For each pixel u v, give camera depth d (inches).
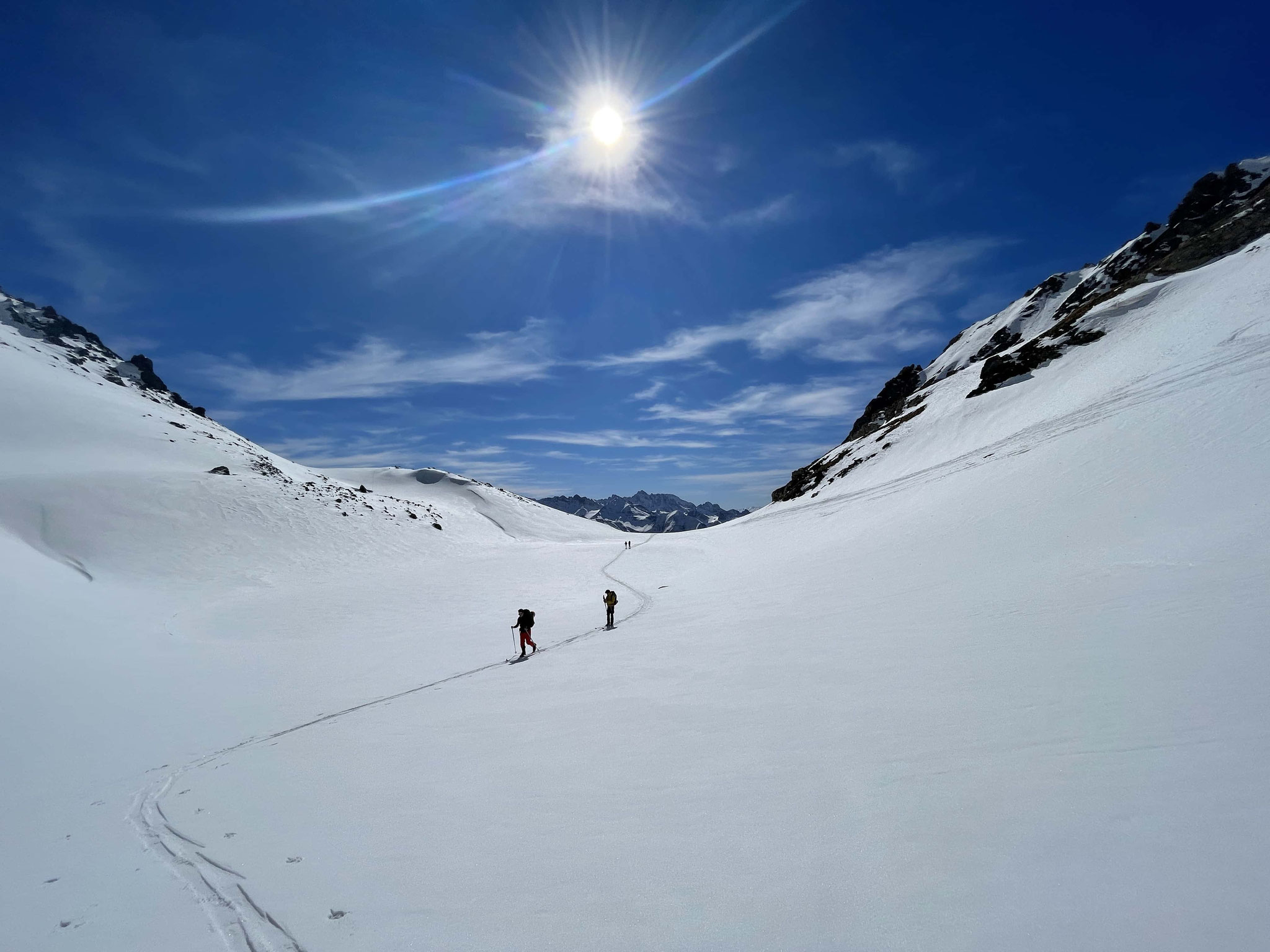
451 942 126.3
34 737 390.0
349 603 1187.3
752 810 165.0
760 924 114.7
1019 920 101.6
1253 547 373.7
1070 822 128.6
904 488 1584.6
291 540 1809.8
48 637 625.3
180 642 821.9
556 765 234.5
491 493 5187.0
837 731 220.4
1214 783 132.4
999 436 1653.5
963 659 288.5
